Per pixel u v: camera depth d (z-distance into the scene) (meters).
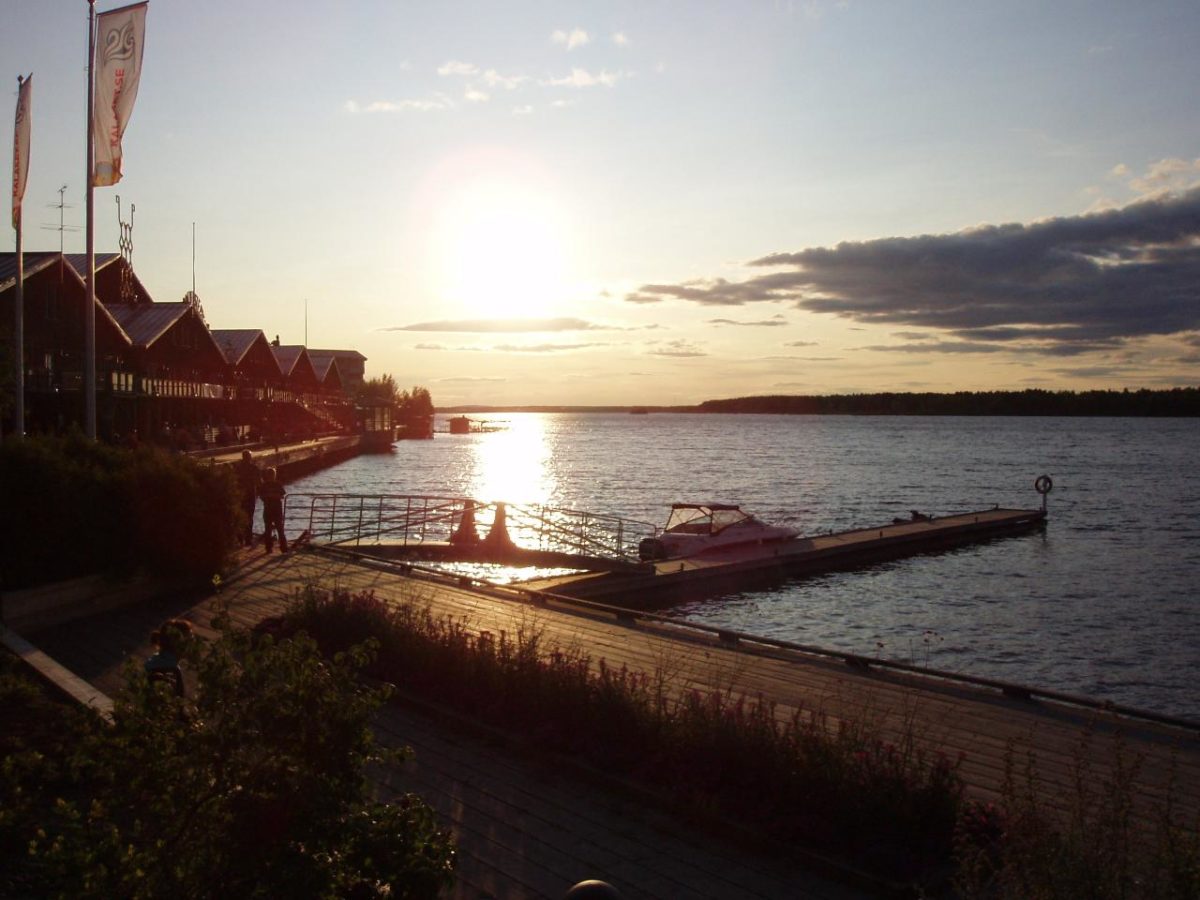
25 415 41.88
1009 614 23.75
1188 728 9.27
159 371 55.97
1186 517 46.56
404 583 18.00
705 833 6.98
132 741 4.02
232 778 4.05
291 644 4.45
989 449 128.62
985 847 6.06
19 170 24.42
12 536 14.30
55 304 44.28
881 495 62.50
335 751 4.18
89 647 12.61
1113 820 5.08
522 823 7.16
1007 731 9.52
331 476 72.38
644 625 14.70
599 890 3.12
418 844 4.42
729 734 7.55
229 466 18.16
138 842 4.18
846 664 12.34
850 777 6.74
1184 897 4.54
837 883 6.23
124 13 20.45
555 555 24.64
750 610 23.38
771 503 57.12
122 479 15.70
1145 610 24.41
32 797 4.94
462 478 73.25
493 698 9.41
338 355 158.00
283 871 3.90
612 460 103.38
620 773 7.95
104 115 20.70
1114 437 177.50
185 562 16.33
